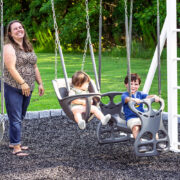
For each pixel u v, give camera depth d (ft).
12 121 15.71
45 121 22.27
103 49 68.33
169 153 15.66
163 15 57.47
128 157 15.37
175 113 15.89
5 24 78.54
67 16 67.56
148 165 14.21
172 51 15.52
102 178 12.78
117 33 69.00
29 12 77.30
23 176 13.14
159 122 14.61
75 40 70.44
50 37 72.23
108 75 39.81
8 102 15.47
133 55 58.18
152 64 17.06
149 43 60.95
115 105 16.48
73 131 20.03
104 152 16.19
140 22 61.16
